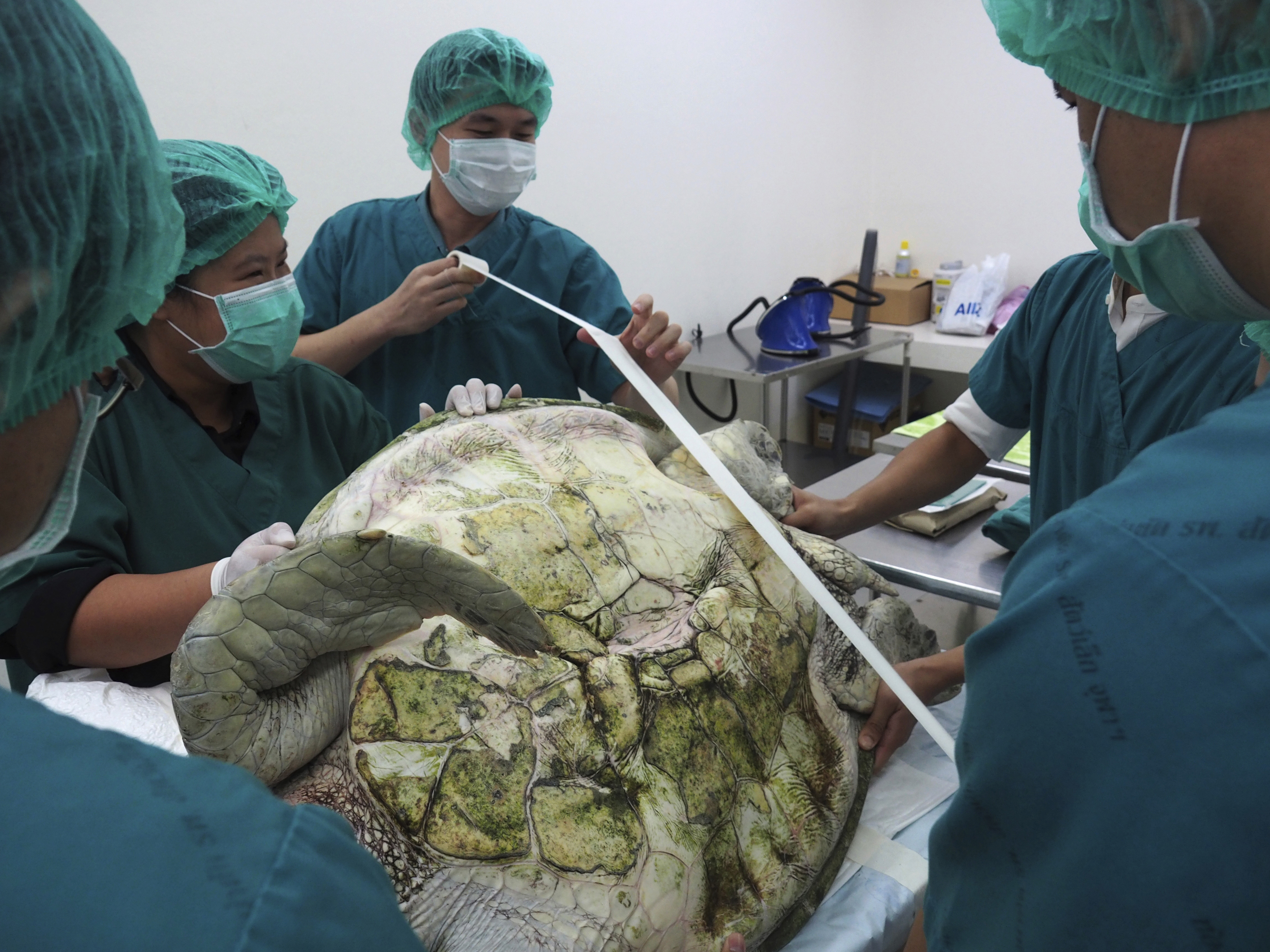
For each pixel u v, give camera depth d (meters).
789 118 4.14
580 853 1.02
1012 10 0.72
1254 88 0.49
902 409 4.34
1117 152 0.59
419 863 0.99
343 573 0.96
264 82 2.44
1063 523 0.48
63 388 0.48
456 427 1.37
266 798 0.38
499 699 1.09
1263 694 0.38
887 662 1.23
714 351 3.78
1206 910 0.39
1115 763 0.41
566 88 3.16
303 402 1.56
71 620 1.17
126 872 0.32
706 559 1.39
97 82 0.46
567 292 2.15
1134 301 1.22
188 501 1.39
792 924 1.18
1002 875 0.49
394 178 2.81
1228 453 0.44
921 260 4.72
